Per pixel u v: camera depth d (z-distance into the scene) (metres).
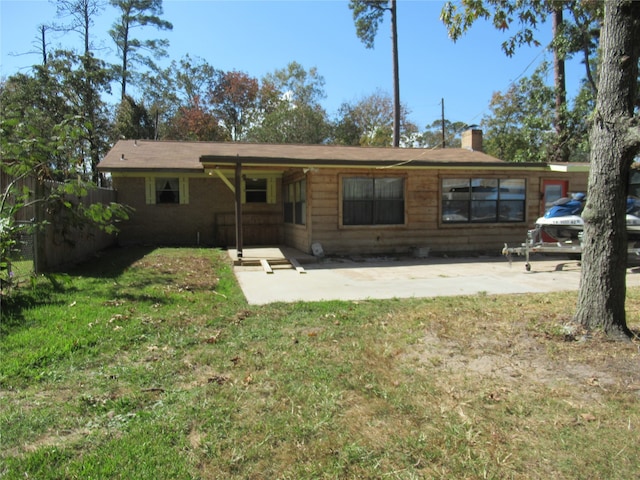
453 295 6.76
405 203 11.80
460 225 12.20
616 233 4.30
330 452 2.52
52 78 25.06
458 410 3.00
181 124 39.44
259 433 2.71
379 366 3.75
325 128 37.62
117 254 11.27
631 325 4.78
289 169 12.17
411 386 3.37
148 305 5.75
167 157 14.69
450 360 3.89
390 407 3.04
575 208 9.62
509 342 4.29
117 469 2.35
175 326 4.86
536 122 18.59
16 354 3.86
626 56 4.16
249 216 14.71
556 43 10.88
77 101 26.12
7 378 3.42
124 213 7.85
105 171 13.11
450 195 12.17
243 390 3.29
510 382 3.43
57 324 4.72
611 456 2.47
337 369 3.68
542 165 11.62
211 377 3.53
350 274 8.93
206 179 14.55
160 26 32.56
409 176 11.80
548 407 3.03
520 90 19.70
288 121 36.06
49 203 7.62
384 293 6.93
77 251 9.81
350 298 6.53
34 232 6.81
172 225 14.45
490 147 27.62
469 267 9.94
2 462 2.39
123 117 28.02
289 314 5.48
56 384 3.38
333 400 3.13
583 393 3.22
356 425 2.81
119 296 6.20
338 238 11.41
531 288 7.35
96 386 3.35
